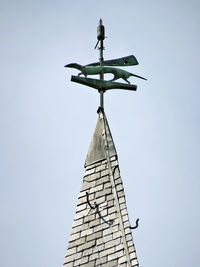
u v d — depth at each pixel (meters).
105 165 38.22
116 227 35.12
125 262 33.41
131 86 39.91
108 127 39.66
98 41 41.06
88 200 36.69
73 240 35.59
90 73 39.97
